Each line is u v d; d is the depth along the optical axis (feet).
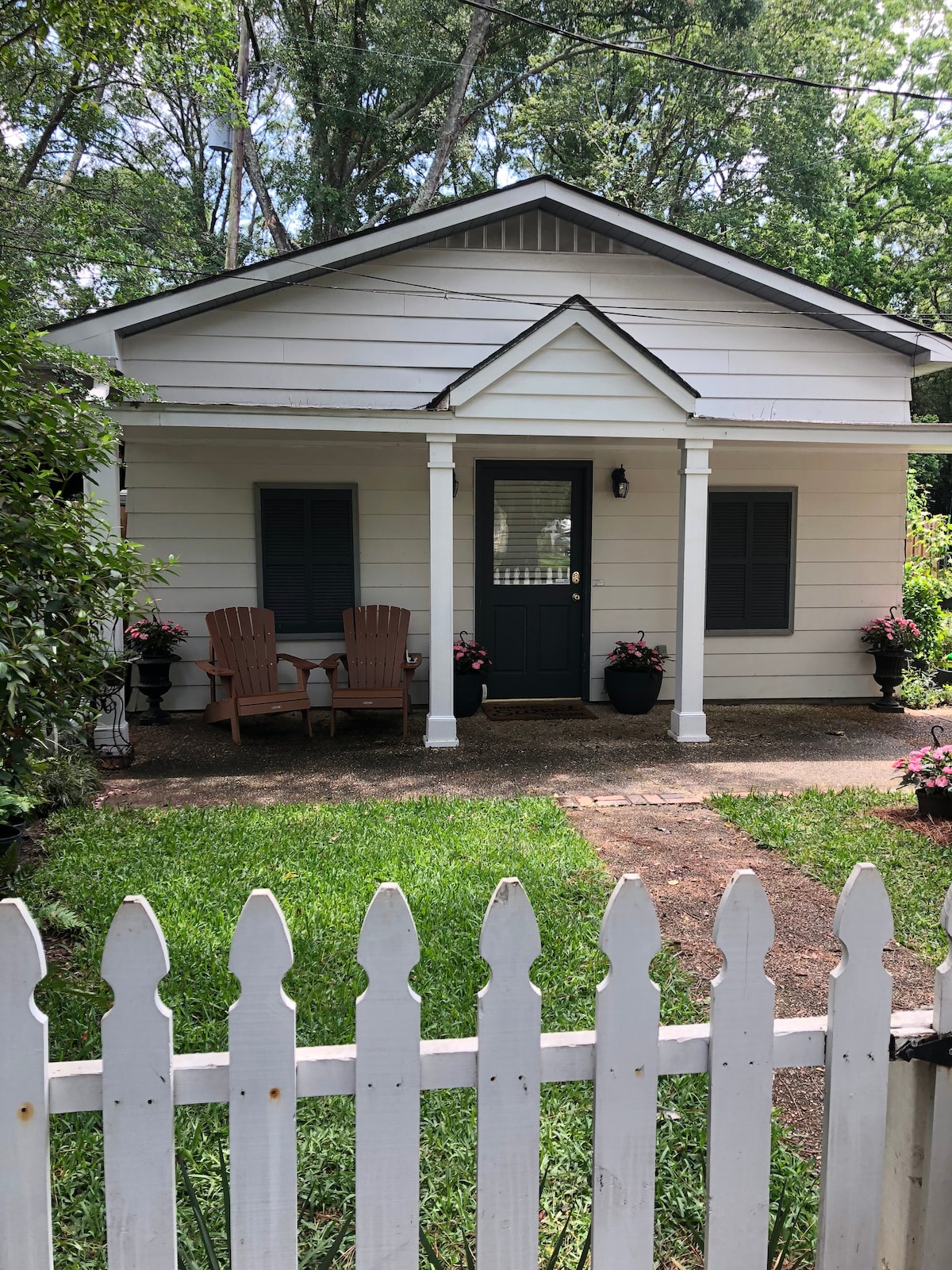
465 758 20.97
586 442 26.73
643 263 26.58
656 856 13.80
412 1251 4.22
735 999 4.38
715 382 27.17
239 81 52.21
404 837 14.26
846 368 27.55
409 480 27.07
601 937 4.23
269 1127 4.05
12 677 7.92
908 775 15.81
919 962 10.27
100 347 22.71
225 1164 6.11
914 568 33.47
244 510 26.35
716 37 59.36
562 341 21.56
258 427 20.70
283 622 26.84
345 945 9.96
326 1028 8.16
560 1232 5.75
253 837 14.12
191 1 21.74
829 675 29.32
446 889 11.81
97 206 48.57
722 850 14.14
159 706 25.40
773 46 62.80
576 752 21.62
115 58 22.45
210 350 24.80
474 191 70.49
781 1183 6.32
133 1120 3.95
